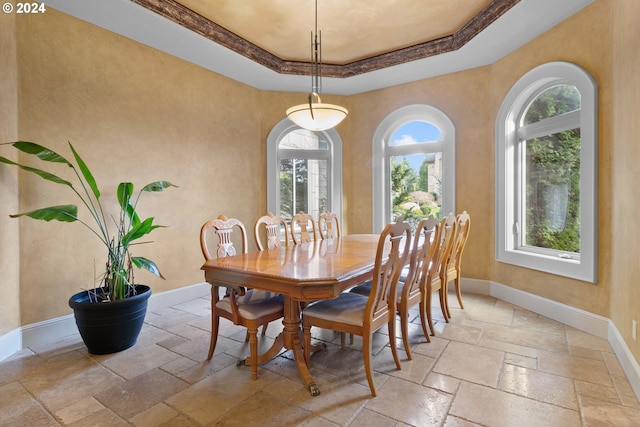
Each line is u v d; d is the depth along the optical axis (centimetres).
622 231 221
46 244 262
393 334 213
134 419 166
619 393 184
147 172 328
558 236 312
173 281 354
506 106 350
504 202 355
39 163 256
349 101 477
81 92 280
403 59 370
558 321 294
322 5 284
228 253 260
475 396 183
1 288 231
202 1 276
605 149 254
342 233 475
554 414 166
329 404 177
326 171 489
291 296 182
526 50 324
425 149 433
